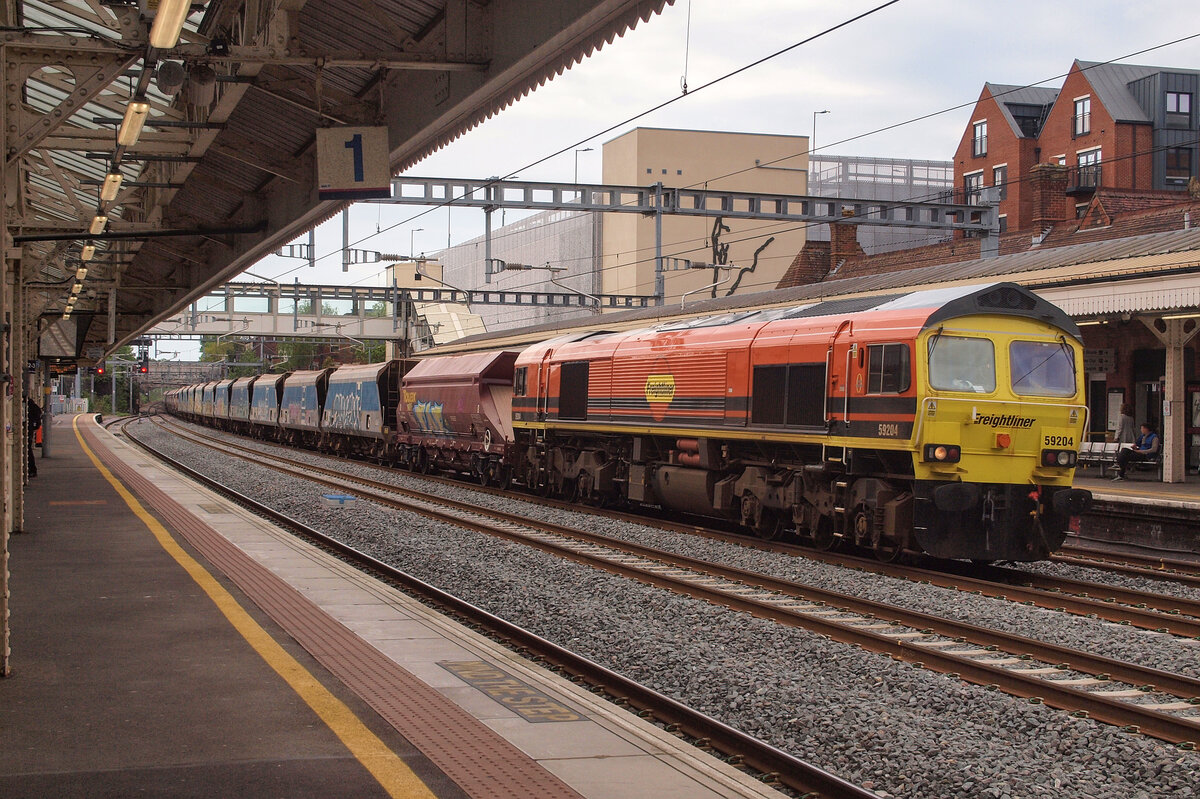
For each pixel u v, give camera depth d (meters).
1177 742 7.43
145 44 9.23
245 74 12.37
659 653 9.79
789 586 12.92
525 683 7.80
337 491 25.48
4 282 7.71
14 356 15.83
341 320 68.12
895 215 76.38
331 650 8.42
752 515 17.91
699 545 16.95
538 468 24.98
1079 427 14.78
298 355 105.75
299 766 5.80
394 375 36.66
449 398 29.95
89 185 21.27
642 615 11.55
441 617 10.09
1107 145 56.97
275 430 54.50
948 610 11.80
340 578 12.13
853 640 10.38
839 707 7.98
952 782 6.52
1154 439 24.50
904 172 79.31
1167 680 8.80
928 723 7.66
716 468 18.44
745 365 17.39
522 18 11.12
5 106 8.05
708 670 9.16
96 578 11.59
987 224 36.44
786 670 9.24
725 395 17.84
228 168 19.05
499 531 17.77
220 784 5.52
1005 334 14.50
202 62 11.12
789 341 16.45
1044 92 66.06
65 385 110.62
